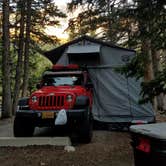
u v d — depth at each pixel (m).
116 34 13.94
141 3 9.15
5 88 18.17
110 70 12.55
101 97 12.57
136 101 12.29
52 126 9.70
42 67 32.50
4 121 16.31
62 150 8.40
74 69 11.88
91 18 18.42
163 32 8.72
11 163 7.21
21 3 22.19
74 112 9.32
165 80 8.27
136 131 3.52
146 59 8.95
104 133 11.41
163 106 17.31
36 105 9.73
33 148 8.66
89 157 7.66
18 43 23.67
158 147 3.15
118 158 7.50
